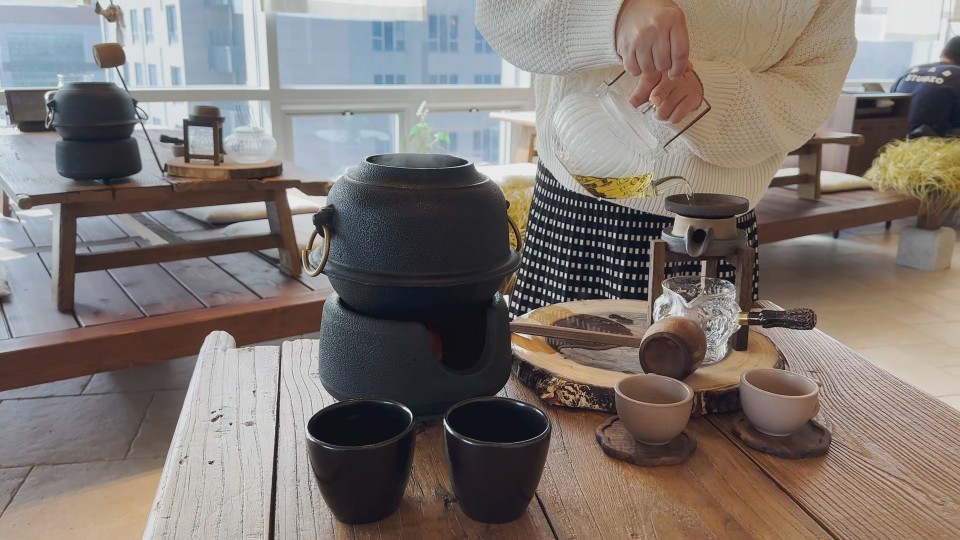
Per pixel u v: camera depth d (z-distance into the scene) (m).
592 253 1.32
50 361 1.78
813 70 1.18
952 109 4.80
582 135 0.90
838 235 4.57
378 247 0.77
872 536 0.68
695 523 0.69
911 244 3.85
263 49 3.93
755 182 1.25
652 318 1.04
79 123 1.89
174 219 2.96
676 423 0.79
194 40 3.85
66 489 1.83
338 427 0.73
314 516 0.70
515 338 1.05
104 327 1.89
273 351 1.09
